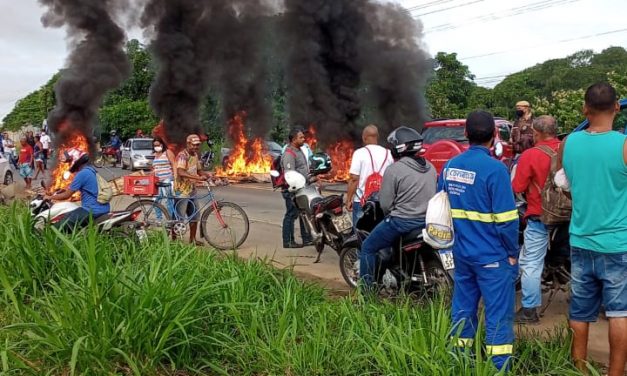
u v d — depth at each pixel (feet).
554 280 18.24
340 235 24.03
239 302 14.65
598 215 12.12
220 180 30.58
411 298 17.37
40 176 91.40
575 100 84.02
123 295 13.35
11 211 24.81
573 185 12.56
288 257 27.43
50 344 12.53
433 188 17.83
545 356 13.24
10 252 17.90
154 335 12.81
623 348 12.04
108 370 12.29
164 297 13.29
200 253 19.52
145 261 17.84
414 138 17.74
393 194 17.69
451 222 13.44
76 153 25.53
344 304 15.26
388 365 11.96
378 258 18.63
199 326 13.80
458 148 39.88
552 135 17.42
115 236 22.65
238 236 29.94
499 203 12.24
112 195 24.99
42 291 17.04
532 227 17.37
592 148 12.17
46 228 19.10
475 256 12.55
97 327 12.74
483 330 12.98
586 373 12.93
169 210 29.35
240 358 13.25
